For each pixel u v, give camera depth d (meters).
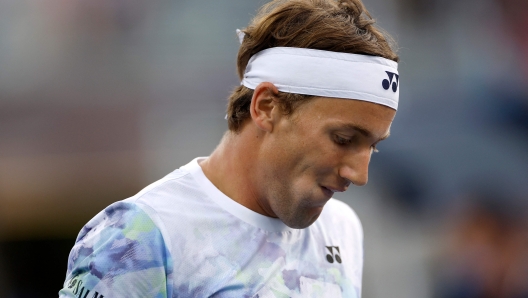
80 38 16.64
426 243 16.80
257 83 5.74
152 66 17.02
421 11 18.80
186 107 17.00
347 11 5.74
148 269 5.46
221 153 6.18
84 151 16.11
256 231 5.99
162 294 5.53
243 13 17.81
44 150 15.88
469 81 18.56
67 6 16.56
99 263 5.41
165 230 5.62
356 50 5.39
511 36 19.11
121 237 5.48
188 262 5.62
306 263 6.26
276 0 6.07
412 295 16.27
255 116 5.68
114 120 16.41
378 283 16.34
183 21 17.44
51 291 15.54
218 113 17.11
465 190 17.25
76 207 15.82
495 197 17.25
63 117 16.14
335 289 6.36
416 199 17.20
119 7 16.92
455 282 16.30
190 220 5.78
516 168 17.64
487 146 17.84
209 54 17.41
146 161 16.38
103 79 16.61
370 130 5.44
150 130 16.64
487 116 18.25
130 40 17.00
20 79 16.08
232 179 6.04
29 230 15.61
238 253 5.83
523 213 17.17
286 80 5.50
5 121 15.87
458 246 16.70
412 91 18.27
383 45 5.61
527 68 18.89
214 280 5.63
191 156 16.66
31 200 15.66
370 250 16.59
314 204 5.73
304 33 5.50
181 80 17.09
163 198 5.82
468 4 19.03
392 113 5.59
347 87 5.34
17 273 15.44
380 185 17.20
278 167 5.66
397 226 16.98
